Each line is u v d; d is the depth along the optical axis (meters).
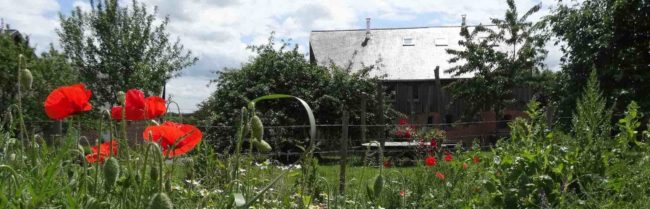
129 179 1.61
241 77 15.65
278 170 4.42
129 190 1.73
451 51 22.92
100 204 1.58
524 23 22.06
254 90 15.29
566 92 12.72
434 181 5.04
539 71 21.62
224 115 15.30
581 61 12.63
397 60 32.41
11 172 1.61
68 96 1.87
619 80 11.95
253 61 15.91
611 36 12.21
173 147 1.69
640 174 4.10
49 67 17.81
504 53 22.12
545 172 4.08
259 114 14.95
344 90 16.09
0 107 8.05
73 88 1.88
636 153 4.43
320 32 34.97
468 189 4.77
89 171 1.99
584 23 12.68
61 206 1.66
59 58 19.08
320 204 3.65
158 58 25.20
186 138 1.77
